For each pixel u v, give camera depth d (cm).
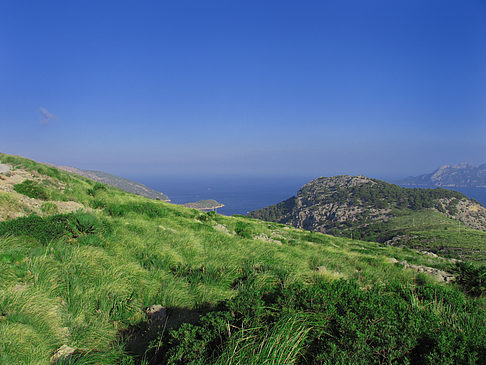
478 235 9381
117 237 934
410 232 11969
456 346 332
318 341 368
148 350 418
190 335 381
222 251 1005
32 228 765
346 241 3014
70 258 650
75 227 858
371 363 324
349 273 1025
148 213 1673
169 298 613
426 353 333
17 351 372
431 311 446
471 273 866
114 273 630
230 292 680
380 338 346
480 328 381
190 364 324
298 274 762
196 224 1677
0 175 1371
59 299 527
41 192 1312
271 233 2134
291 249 1382
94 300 541
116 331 495
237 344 335
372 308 401
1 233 712
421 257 2223
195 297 642
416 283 973
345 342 348
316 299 431
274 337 346
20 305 456
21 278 543
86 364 385
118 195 1986
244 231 1764
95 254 704
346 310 403
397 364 321
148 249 887
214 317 407
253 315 409
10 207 1041
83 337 446
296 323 378
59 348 412
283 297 452
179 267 798
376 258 1415
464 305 516
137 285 627
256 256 1007
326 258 1216
